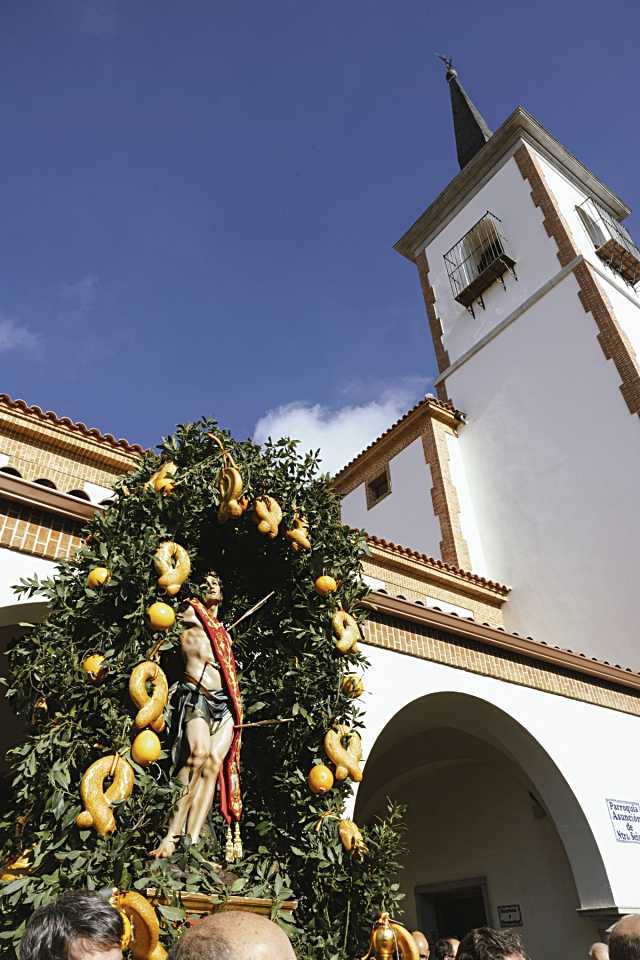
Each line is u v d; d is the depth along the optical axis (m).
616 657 12.77
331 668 4.73
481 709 8.00
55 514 5.63
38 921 2.19
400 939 3.83
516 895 10.35
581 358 15.67
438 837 11.67
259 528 4.87
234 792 3.99
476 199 20.73
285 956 1.76
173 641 4.06
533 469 15.73
